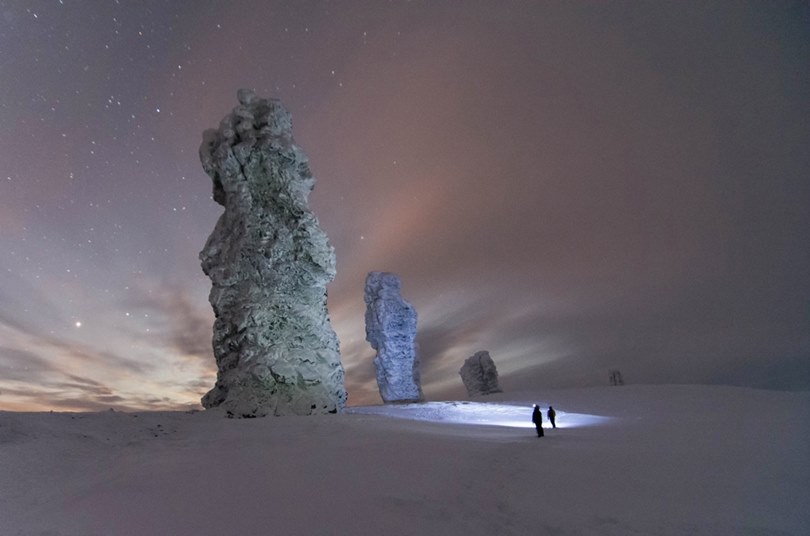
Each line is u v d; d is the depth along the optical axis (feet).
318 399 78.89
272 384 76.28
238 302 82.43
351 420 68.23
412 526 26.76
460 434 60.08
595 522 28.14
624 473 38.52
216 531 25.21
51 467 37.22
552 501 31.73
